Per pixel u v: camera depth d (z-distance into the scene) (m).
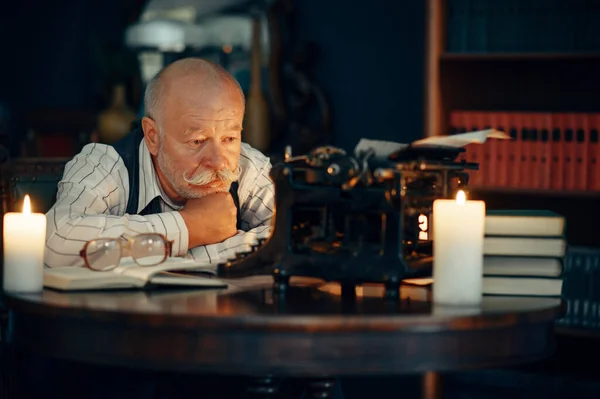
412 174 2.18
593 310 4.44
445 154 2.21
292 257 2.16
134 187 2.90
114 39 6.70
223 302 2.02
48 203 3.36
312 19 5.91
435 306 2.00
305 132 5.80
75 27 6.96
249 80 5.90
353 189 2.12
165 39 6.07
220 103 2.71
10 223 2.14
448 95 5.11
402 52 5.67
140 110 6.21
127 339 1.89
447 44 5.05
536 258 2.16
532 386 4.57
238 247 2.74
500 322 1.92
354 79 5.82
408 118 5.66
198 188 2.74
